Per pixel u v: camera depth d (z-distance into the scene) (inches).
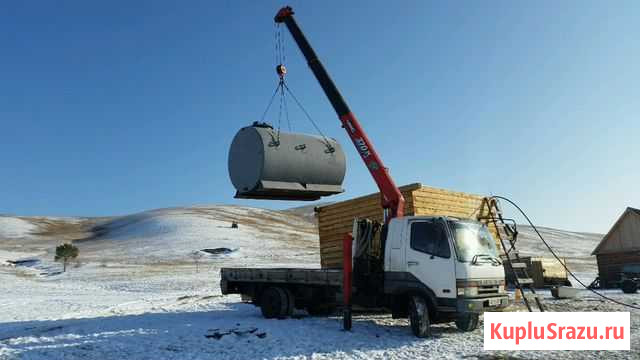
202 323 543.8
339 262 685.9
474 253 427.2
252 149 518.9
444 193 608.7
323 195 547.5
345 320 469.7
